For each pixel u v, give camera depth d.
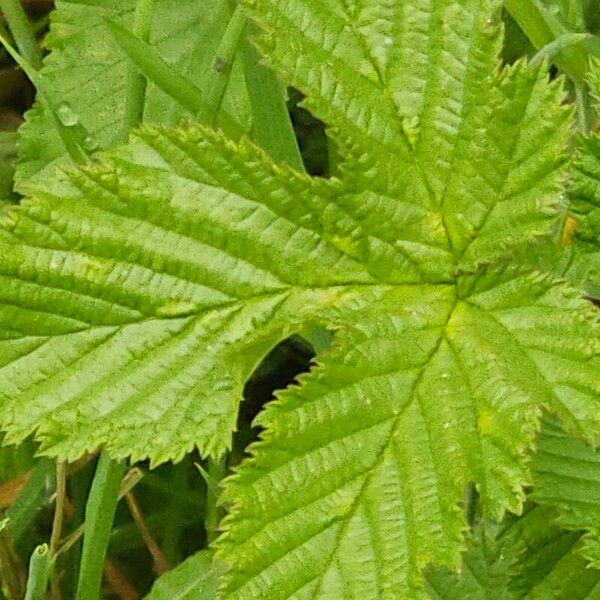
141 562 0.40
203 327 0.34
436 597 0.37
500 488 0.33
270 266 0.34
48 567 0.36
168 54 0.39
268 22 0.34
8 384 0.33
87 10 0.40
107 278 0.33
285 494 0.33
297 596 0.32
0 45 0.42
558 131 0.33
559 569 0.36
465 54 0.34
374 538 0.33
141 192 0.33
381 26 0.34
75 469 0.38
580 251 0.34
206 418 0.33
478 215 0.34
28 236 0.33
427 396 0.33
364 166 0.34
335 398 0.33
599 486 0.36
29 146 0.39
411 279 0.34
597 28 0.39
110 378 0.33
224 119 0.37
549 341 0.33
